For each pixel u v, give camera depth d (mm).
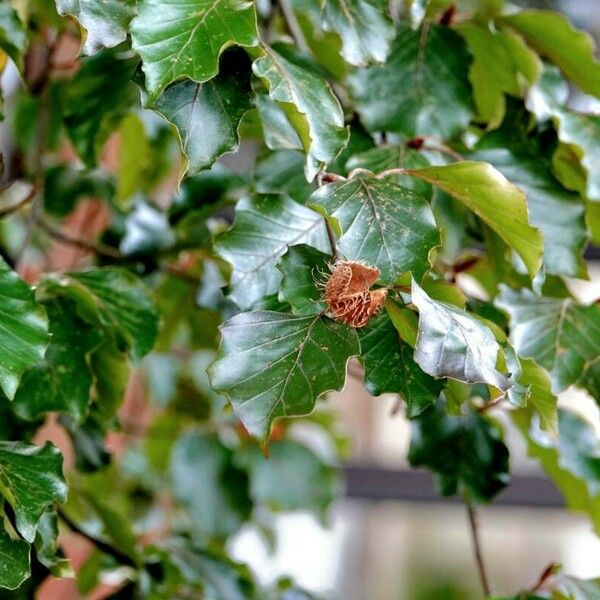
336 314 861
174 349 1653
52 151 1315
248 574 1200
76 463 1102
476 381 833
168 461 1689
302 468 1602
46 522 921
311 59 1031
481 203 903
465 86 1027
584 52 1040
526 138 1045
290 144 959
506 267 989
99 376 1033
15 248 1274
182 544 1182
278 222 929
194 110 876
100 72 1060
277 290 920
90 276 1000
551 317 984
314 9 1111
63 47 1365
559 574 985
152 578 1130
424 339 830
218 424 1573
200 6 868
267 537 1770
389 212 878
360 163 972
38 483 885
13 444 896
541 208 999
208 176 1158
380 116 1015
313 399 856
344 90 1062
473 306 995
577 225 998
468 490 1054
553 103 1033
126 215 1213
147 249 1167
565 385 967
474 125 1093
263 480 1577
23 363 878
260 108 955
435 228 875
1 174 1003
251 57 888
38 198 1154
